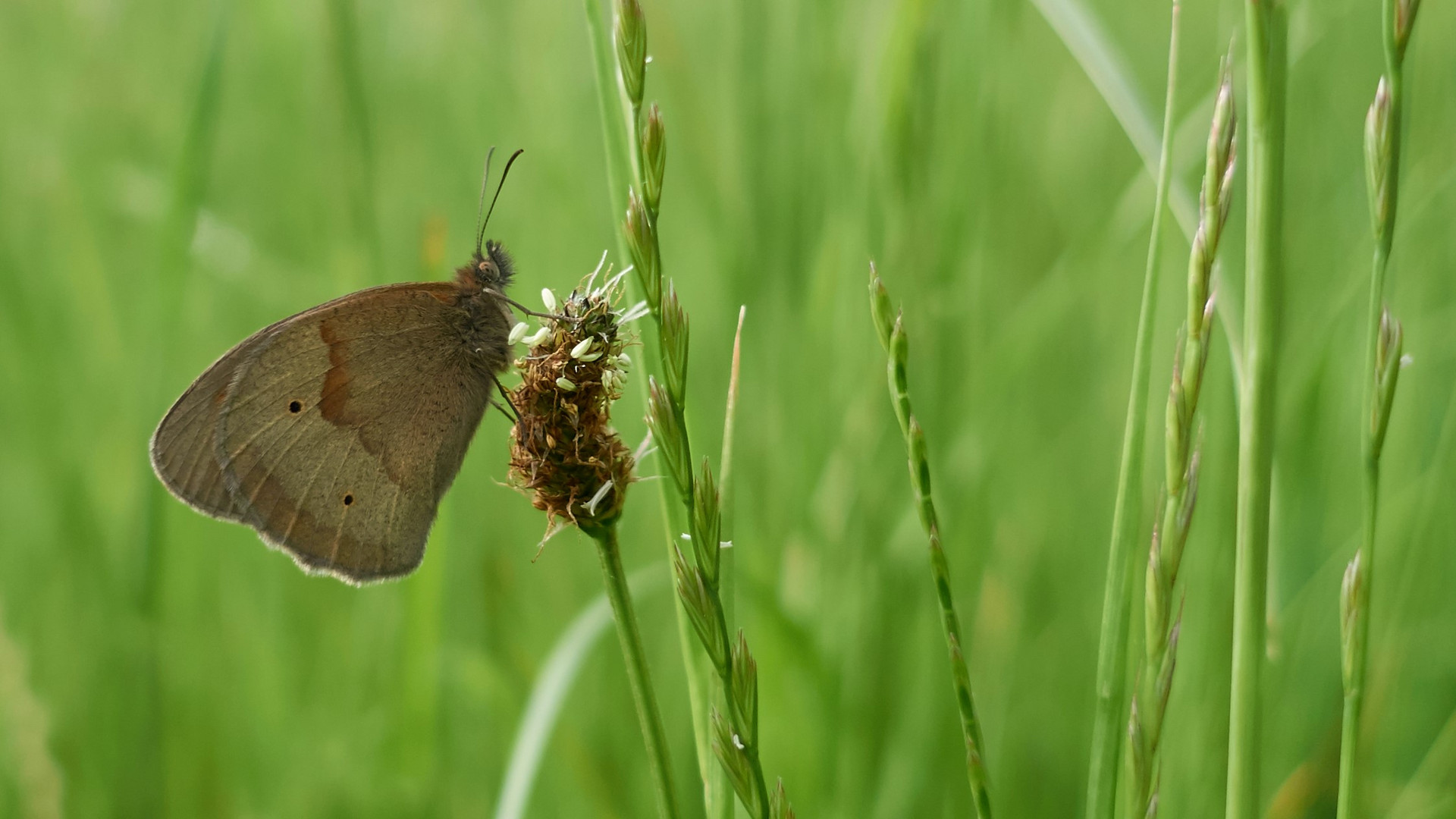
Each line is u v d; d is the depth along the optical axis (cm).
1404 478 33
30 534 35
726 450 29
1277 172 28
